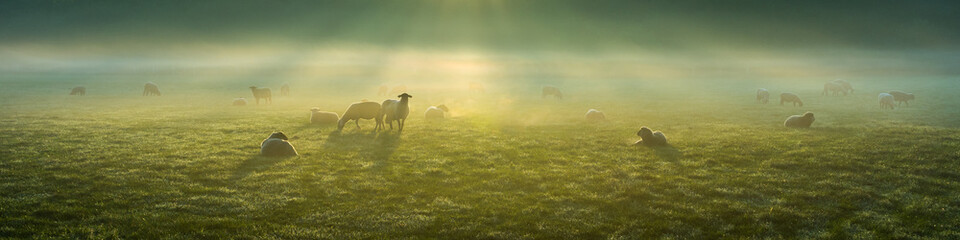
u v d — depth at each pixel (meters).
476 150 13.62
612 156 12.64
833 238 6.71
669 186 9.47
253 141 14.85
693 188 9.29
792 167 11.07
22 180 9.52
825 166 11.08
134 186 9.23
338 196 8.73
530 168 11.24
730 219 7.50
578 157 12.55
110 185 9.26
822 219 7.46
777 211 7.81
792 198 8.53
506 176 10.38
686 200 8.53
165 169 10.72
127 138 15.32
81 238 6.54
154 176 10.04
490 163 11.80
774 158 12.08
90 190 8.89
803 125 18.34
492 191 9.19
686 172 10.67
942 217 7.46
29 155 12.14
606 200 8.56
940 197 8.48
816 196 8.64
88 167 10.80
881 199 8.41
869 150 12.95
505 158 12.46
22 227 6.88
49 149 13.07
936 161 11.45
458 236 6.82
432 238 6.73
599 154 12.95
